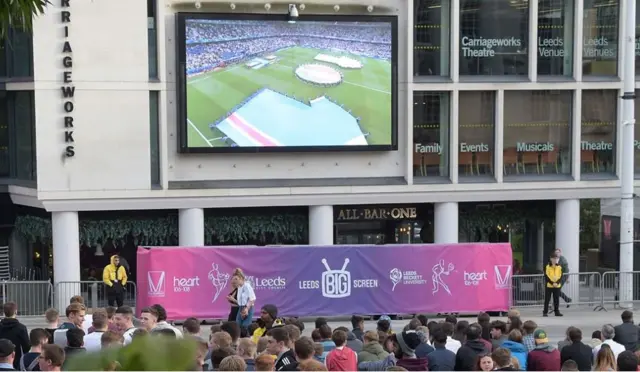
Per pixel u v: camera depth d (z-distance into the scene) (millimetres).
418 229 34250
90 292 29844
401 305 27922
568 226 34375
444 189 33250
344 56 32188
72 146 30297
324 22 31922
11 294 28922
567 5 33969
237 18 31266
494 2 33438
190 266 26953
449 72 33250
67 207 30453
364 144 32531
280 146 31938
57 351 10117
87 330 16047
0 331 14578
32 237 32312
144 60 30703
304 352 11453
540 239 35438
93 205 30672
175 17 31094
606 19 34250
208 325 27609
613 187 34469
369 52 32344
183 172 31781
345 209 33562
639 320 29016
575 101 34000
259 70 31594
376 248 27797
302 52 31891
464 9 33250
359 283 27719
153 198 31125
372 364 14102
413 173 33406
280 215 33094
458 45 33062
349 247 27625
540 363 14727
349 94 32281
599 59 34344
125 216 31875
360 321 18141
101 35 30312
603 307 31094
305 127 32094
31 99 31531
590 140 34562
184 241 31656
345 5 32312
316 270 27484
